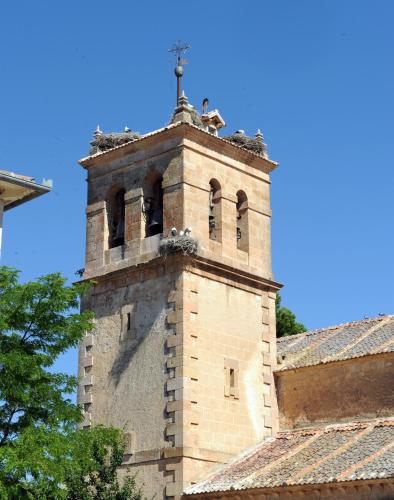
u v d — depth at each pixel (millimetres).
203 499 30469
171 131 35000
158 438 32344
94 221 37062
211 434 32656
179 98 35812
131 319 34688
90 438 25828
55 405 24672
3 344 24188
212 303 34219
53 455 23328
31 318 24594
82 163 37938
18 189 26016
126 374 34125
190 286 33531
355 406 33625
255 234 36906
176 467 31453
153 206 35875
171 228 34219
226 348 34250
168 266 33969
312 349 36969
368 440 30359
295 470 29484
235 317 35000
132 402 33594
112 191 37000
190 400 32281
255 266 36438
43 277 24984
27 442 22969
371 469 27109
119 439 31359
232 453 33156
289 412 35438
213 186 36062
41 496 23375
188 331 32969
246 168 37344
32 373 23766
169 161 35031
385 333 35688
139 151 36281
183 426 31781
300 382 35438
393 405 32594
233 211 36312
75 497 29234
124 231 36094
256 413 34625
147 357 33656
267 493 28891
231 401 33781
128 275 35219
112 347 34969
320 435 32688
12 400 24062
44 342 24859
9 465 22328
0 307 24062
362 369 33844
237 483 29891
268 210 37844
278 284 37062
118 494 29844
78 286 25656
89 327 25609
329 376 34719
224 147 36375
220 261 34719
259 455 32844
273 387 35719
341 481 26984
